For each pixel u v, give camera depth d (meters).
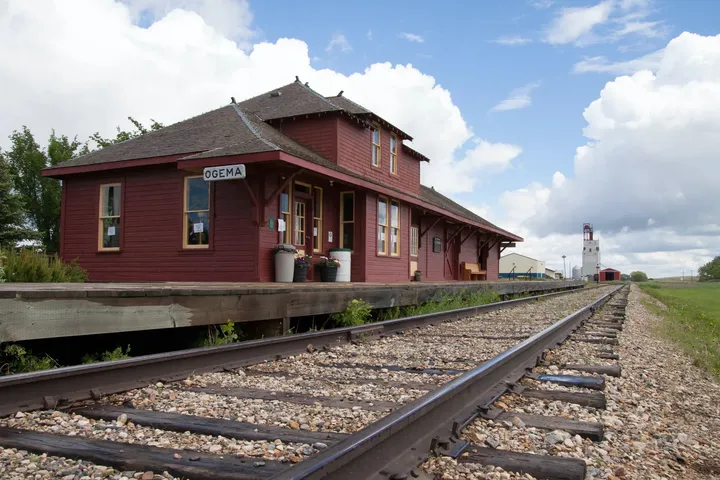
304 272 13.38
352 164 16.34
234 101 16.61
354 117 16.06
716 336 11.10
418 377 4.88
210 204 13.16
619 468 2.78
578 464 2.64
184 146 13.63
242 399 3.95
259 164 11.99
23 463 2.61
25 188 30.55
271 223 12.95
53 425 3.25
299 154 11.84
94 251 14.74
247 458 2.66
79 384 3.89
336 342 6.92
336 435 3.02
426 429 2.93
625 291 35.06
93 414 3.46
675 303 23.03
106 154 15.03
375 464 2.40
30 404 3.53
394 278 18.00
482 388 3.97
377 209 16.80
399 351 6.43
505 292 19.88
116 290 5.23
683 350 8.04
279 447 2.82
